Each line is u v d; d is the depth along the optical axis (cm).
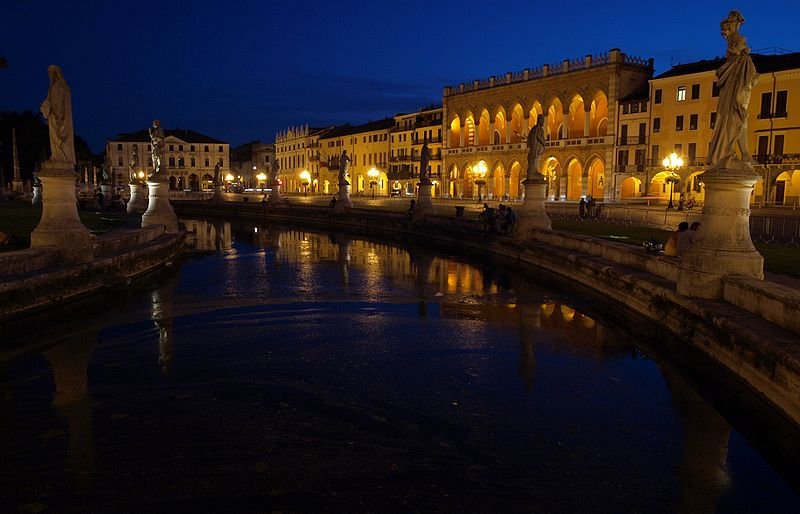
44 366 973
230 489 589
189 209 6738
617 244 1797
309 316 1362
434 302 1546
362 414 780
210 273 2066
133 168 4931
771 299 914
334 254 2742
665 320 1191
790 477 630
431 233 3509
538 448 688
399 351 1077
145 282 1847
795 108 5600
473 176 9169
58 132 1545
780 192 5734
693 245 1159
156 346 1097
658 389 888
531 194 2566
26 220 3250
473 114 9219
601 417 781
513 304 1526
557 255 2048
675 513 560
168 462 643
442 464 646
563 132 7831
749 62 1099
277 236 3775
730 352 901
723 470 643
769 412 778
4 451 665
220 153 14600
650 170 6800
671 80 6575
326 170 13062
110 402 814
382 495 582
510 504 570
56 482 600
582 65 7594
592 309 1459
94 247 1734
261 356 1036
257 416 770
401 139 10888
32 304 1332
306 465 639
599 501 578
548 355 1059
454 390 875
